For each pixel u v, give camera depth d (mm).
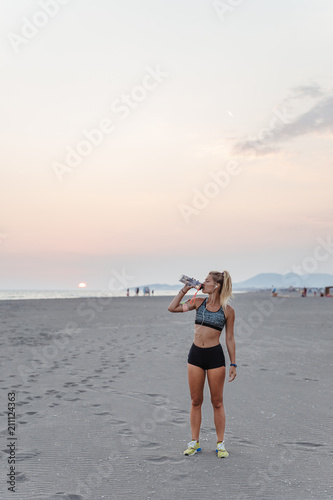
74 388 6664
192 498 3176
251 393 6414
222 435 4117
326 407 5691
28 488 3340
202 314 4266
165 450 4184
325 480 3484
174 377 7457
